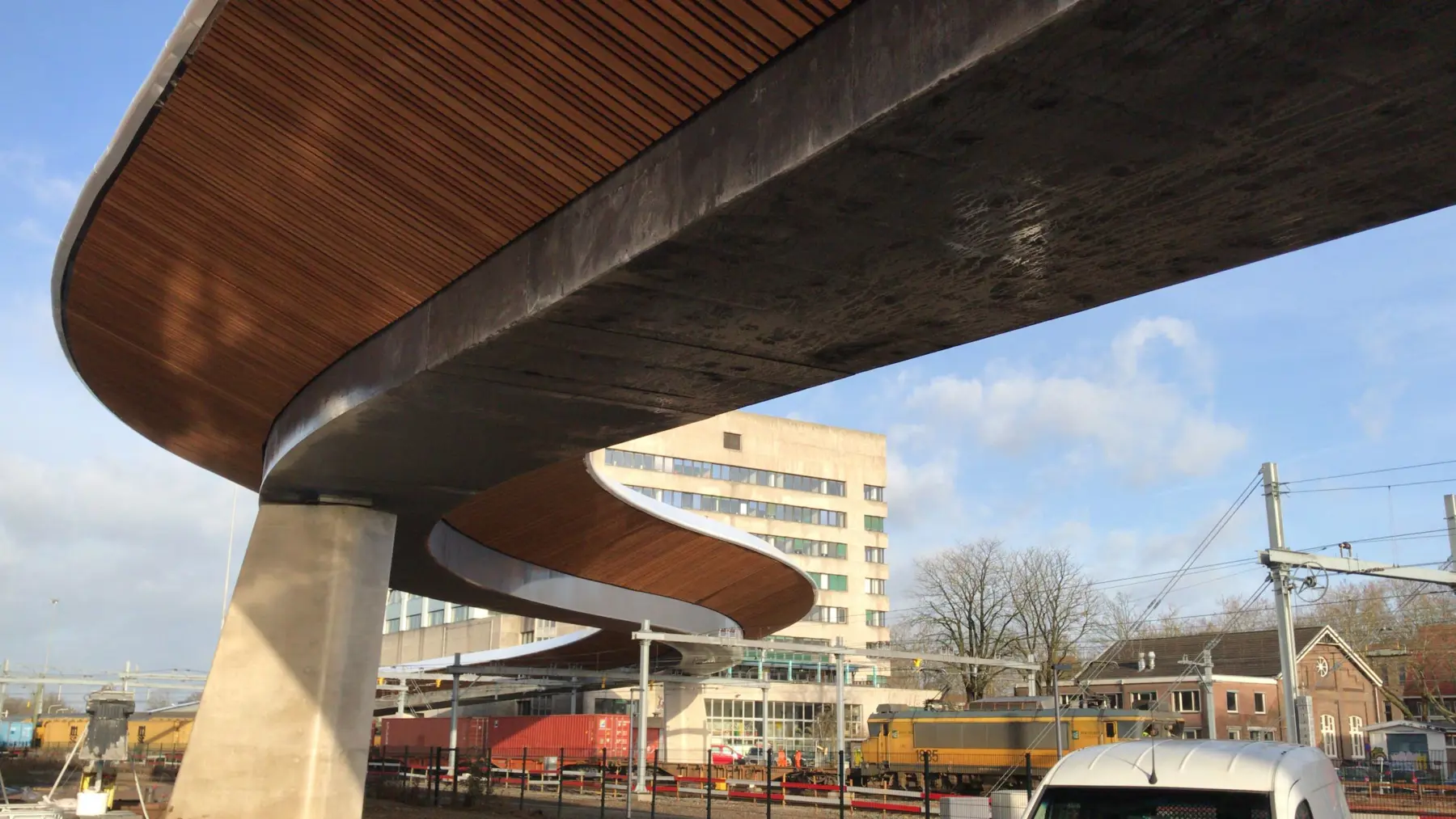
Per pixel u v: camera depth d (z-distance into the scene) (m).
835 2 7.28
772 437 85.69
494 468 17.78
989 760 39.03
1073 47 6.18
